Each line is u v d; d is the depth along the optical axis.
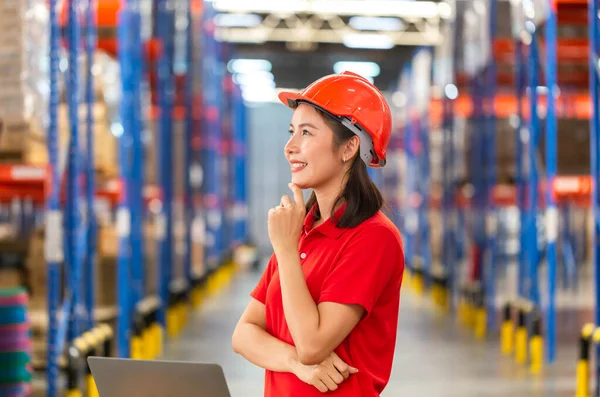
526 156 11.48
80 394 6.08
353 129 2.40
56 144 5.73
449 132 14.05
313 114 2.42
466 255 15.18
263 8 23.59
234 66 30.09
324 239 2.42
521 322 9.10
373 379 2.38
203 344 10.52
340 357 2.36
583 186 8.45
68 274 6.24
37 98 6.54
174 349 10.11
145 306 9.20
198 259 16.66
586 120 10.53
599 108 6.74
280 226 2.31
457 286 13.86
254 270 25.05
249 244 26.09
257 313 2.57
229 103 22.92
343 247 2.37
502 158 12.30
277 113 34.44
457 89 13.41
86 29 7.39
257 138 34.44
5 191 6.98
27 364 5.80
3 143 6.26
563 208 16.53
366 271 2.32
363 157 2.43
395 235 2.41
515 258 25.19
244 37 25.64
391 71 30.83
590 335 6.72
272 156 34.44
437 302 14.35
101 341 6.52
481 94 12.09
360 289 2.30
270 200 34.50
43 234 7.86
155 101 12.64
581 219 19.94
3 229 8.38
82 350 5.99
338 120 2.40
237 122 26.59
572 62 10.71
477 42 11.87
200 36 15.56
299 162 2.42
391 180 22.27
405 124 19.39
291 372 2.36
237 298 16.41
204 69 16.61
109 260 8.59
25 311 5.76
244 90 29.33
